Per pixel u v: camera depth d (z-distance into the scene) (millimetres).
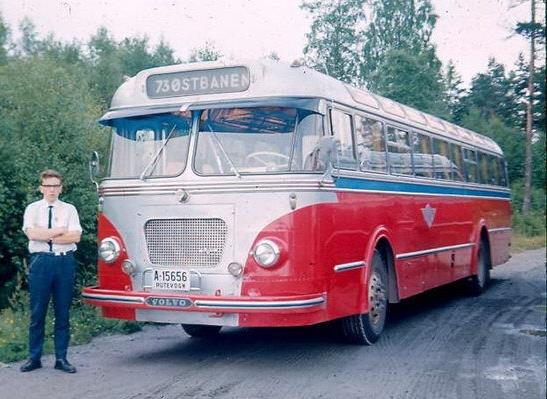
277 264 7734
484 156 16656
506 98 29750
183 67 8508
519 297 15133
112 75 33000
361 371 8055
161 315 8047
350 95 9367
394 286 10266
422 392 7176
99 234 8633
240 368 8180
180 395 7012
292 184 7805
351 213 8836
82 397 6941
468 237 14719
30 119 12594
